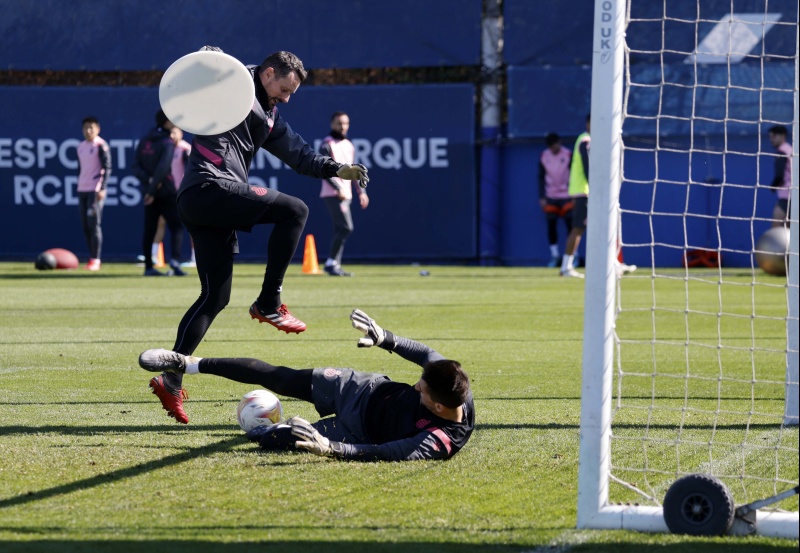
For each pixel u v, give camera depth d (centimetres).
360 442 1661
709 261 7075
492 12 7325
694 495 1225
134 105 7431
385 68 7512
